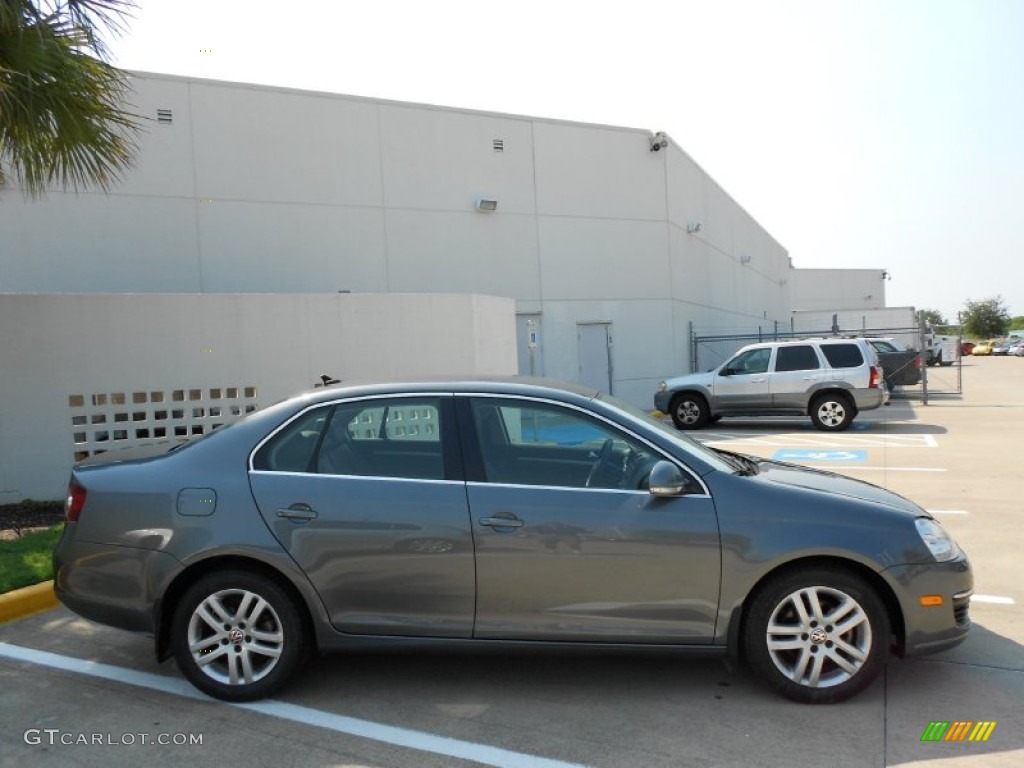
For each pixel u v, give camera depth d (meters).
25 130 6.94
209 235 14.50
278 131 15.12
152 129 14.03
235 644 4.01
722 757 3.42
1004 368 41.97
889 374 21.25
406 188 16.38
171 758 3.50
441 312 11.31
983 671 4.23
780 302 40.28
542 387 4.27
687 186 21.55
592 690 4.11
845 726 3.66
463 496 3.93
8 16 6.31
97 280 13.63
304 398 4.25
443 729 3.73
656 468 3.84
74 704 4.06
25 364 8.74
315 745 3.60
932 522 4.02
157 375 9.32
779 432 15.32
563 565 3.84
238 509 3.97
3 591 5.51
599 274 18.80
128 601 4.02
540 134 18.02
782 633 3.85
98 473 4.24
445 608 3.91
